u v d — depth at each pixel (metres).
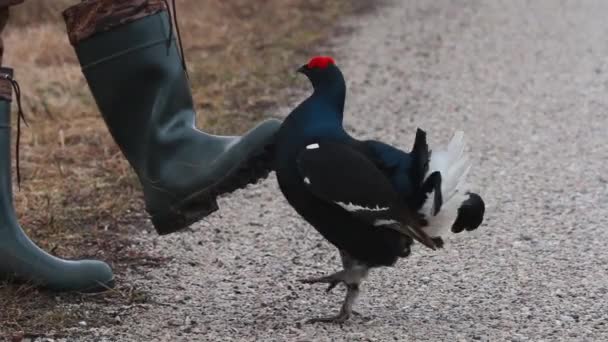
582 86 21.70
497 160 16.62
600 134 18.12
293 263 12.17
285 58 24.06
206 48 24.89
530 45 25.94
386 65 23.97
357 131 18.58
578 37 26.73
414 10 30.72
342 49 25.53
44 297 10.73
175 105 10.34
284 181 9.75
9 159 10.62
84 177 15.42
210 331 9.98
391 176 9.64
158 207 10.48
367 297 10.99
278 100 20.55
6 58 22.03
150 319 10.33
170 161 10.32
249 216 13.95
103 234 13.09
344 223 9.56
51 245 12.60
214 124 18.44
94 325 10.14
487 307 10.68
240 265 12.09
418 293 11.11
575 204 14.37
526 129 18.52
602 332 9.98
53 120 18.66
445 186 9.43
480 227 13.34
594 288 11.21
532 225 13.47
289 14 29.00
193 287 11.32
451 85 22.05
